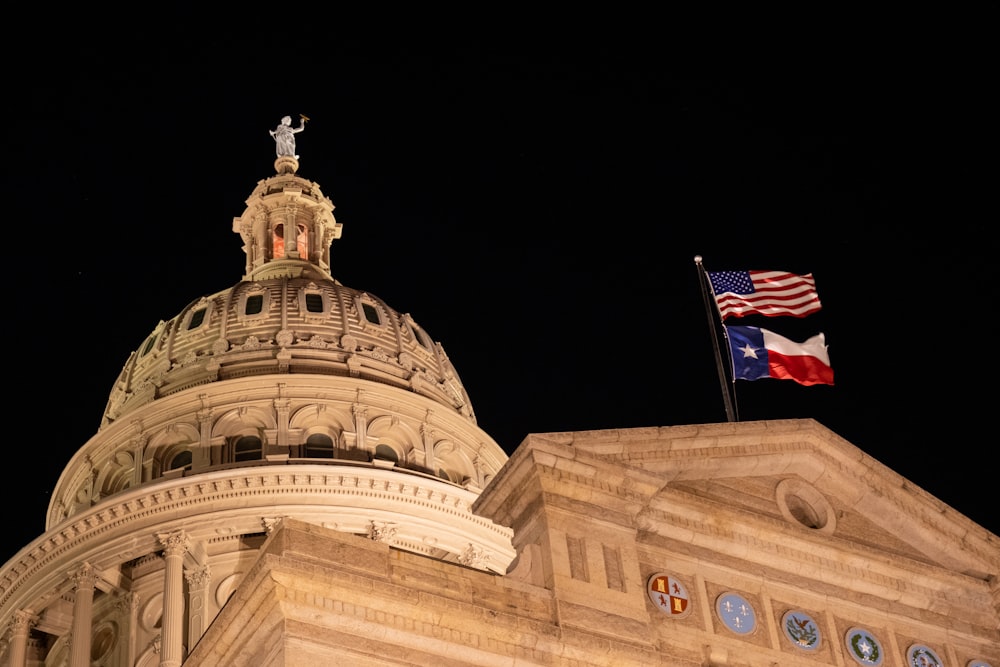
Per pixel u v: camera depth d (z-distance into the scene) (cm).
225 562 7238
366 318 8619
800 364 4756
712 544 4122
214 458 7725
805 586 4209
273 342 8294
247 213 9725
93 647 7375
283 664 3238
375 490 7419
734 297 4853
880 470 4444
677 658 3803
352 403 7994
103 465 8000
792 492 4375
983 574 4516
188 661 3547
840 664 4112
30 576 7425
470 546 7519
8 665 7319
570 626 3691
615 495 4003
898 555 4403
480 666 3500
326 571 3347
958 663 4328
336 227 9844
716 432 4216
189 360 8275
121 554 7244
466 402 8800
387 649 3388
